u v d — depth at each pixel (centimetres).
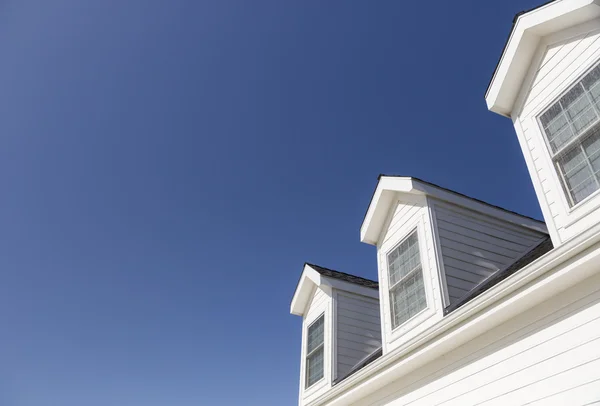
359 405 720
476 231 687
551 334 438
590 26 477
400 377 633
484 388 493
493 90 565
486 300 480
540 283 433
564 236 449
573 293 429
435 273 625
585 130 454
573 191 459
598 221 403
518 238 712
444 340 538
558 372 420
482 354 509
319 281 1001
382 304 733
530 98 537
